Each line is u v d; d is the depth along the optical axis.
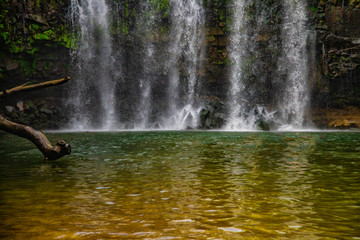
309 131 19.33
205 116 23.02
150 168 6.49
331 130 20.84
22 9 21.75
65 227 3.25
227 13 24.36
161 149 9.77
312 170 6.20
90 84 24.44
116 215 3.61
